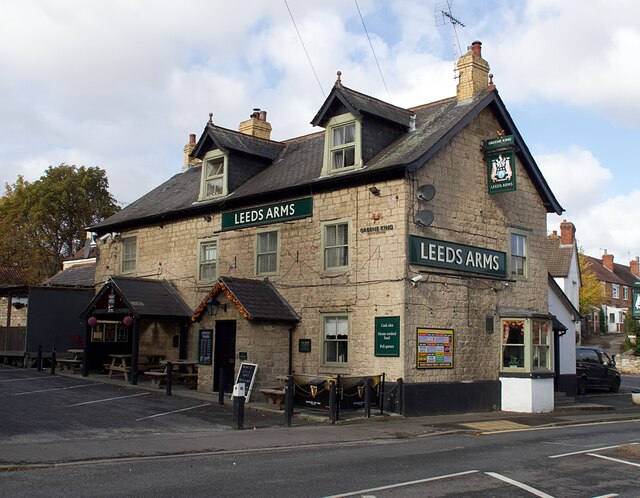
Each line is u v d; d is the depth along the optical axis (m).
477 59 21.91
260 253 22.44
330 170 20.61
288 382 15.84
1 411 15.75
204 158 24.86
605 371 29.39
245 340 19.98
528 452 12.20
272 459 11.18
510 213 22.09
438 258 19.17
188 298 24.66
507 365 20.89
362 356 18.94
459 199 20.20
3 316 37.06
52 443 12.20
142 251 27.30
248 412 17.47
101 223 29.36
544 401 20.70
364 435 14.40
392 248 18.55
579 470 10.38
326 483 9.14
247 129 28.73
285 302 21.16
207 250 24.55
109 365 24.86
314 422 16.20
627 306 75.94
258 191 22.28
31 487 8.73
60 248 54.00
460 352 19.62
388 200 18.84
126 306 23.66
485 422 17.30
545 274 23.23
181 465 10.48
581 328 60.00
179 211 25.20
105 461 10.75
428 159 18.73
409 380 18.00
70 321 28.58
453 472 10.06
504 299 21.39
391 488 8.88
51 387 20.97
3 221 50.56
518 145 22.23
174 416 16.20
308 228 20.92
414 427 15.89
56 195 52.59
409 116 21.94
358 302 19.22
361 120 20.09
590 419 18.84
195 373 23.17
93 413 16.09
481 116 21.39
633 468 10.57
